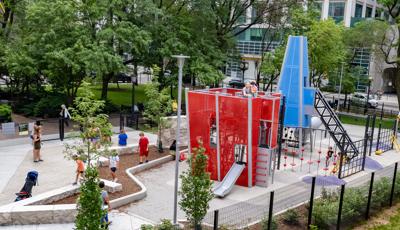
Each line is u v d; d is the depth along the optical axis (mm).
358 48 49188
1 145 25156
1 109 30938
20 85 41625
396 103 59562
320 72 43562
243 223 15078
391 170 22812
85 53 29703
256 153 20703
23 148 24750
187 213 13219
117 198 16953
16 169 20562
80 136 16781
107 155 18453
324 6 64312
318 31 38594
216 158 21188
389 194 18891
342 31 43250
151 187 19500
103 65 30266
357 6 64438
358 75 50906
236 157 21094
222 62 38844
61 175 19859
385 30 43625
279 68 41312
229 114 20391
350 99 53125
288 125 26734
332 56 40219
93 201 10133
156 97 25312
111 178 19547
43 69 32531
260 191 20109
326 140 32219
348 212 16031
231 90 25281
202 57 36906
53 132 29000
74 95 34781
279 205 17188
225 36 42312
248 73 71812
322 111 29766
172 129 26516
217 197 18891
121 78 58656
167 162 23969
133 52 35188
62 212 14633
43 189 17891
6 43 34094
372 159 26859
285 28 41906
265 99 20672
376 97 62156
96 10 31922
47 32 30312
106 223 10961
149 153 24875
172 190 19219
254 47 68188
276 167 24594
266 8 41750
